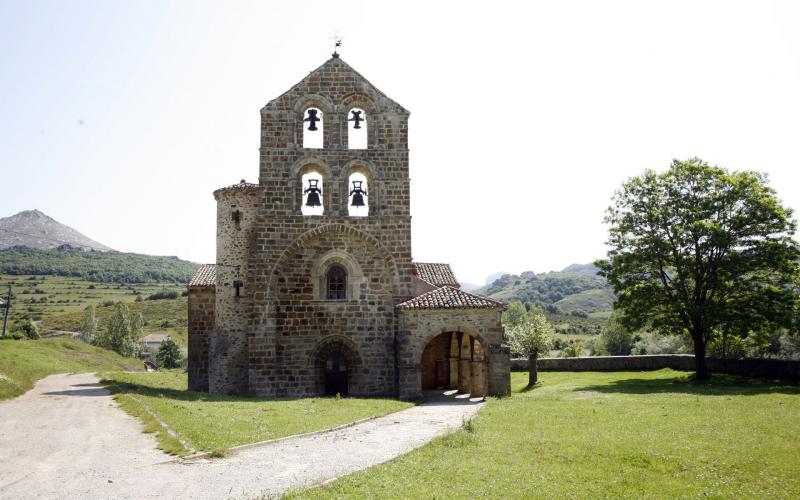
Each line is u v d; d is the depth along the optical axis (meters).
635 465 16.94
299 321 39.56
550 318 186.25
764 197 44.12
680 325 46.31
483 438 21.19
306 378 39.19
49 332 133.75
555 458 17.80
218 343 40.62
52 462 17.55
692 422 24.09
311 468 17.02
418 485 14.77
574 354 80.44
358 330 39.97
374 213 40.91
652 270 46.97
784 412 26.36
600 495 14.03
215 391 40.00
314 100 41.56
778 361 43.31
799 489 14.44
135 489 14.73
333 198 40.81
